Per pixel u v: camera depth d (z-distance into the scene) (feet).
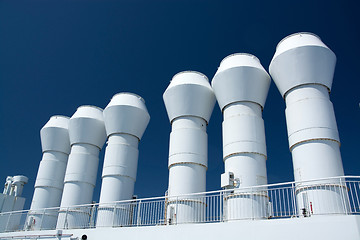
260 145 48.75
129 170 62.64
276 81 50.75
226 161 49.24
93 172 70.38
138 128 66.59
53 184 75.10
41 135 79.87
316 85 45.98
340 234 30.99
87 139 71.77
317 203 38.75
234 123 50.16
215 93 55.77
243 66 52.08
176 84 59.00
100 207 59.00
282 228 33.94
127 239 44.11
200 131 56.80
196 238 38.70
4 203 80.28
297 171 42.63
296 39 49.49
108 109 66.59
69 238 48.37
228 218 44.91
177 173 53.26
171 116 59.47
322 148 41.60
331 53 47.67
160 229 41.86
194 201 50.70
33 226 67.10
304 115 44.16
